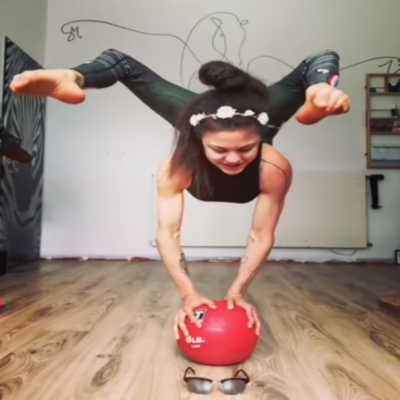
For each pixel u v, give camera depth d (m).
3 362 1.04
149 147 3.77
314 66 0.93
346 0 3.82
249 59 3.81
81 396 0.84
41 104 3.67
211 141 0.92
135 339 1.25
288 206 3.68
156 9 3.83
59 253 3.74
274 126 1.00
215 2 3.83
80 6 3.84
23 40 3.40
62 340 1.24
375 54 3.78
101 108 3.79
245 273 1.13
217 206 3.67
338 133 3.74
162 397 0.84
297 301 1.88
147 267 3.16
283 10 3.83
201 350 1.00
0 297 1.93
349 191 3.69
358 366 1.03
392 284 2.41
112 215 3.75
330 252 3.70
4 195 3.00
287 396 0.84
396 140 3.73
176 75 3.81
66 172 3.77
